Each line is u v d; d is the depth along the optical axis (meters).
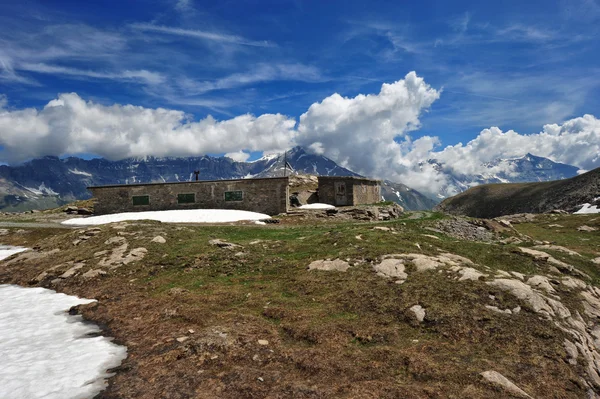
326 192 63.62
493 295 14.12
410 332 12.53
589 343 12.80
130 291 19.00
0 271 25.00
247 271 20.75
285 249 24.17
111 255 24.39
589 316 15.09
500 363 10.53
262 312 14.74
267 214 49.81
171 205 52.84
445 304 13.77
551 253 28.59
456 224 40.25
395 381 9.52
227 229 33.56
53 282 21.66
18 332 14.30
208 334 12.11
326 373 9.96
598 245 36.69
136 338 13.12
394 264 17.73
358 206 53.94
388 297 14.80
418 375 9.77
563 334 12.05
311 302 15.58
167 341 12.30
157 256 24.00
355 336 12.29
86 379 10.32
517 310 13.23
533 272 20.12
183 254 23.89
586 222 51.53
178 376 9.97
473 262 19.81
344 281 17.03
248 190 50.81
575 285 17.84
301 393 8.88
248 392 9.01
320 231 31.48
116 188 54.00
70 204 68.81
